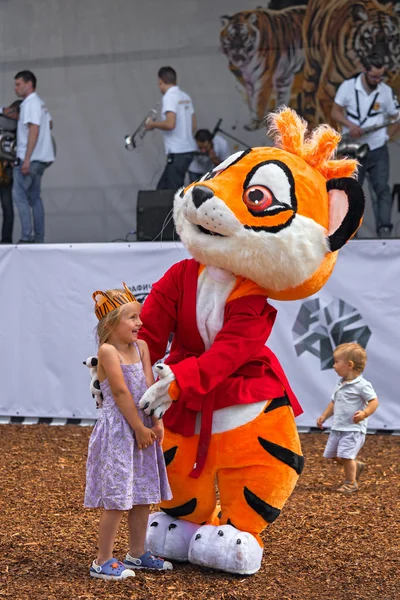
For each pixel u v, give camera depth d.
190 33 11.65
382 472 6.63
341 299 7.99
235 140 11.69
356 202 4.03
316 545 4.62
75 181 11.78
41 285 8.52
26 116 10.72
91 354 8.42
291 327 8.08
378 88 10.38
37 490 5.84
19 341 8.59
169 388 3.81
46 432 8.19
